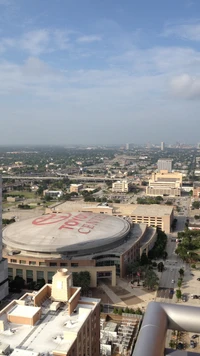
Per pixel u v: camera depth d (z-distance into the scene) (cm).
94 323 10106
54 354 7731
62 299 10306
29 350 7944
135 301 18500
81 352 8881
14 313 9338
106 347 13100
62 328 8956
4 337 8525
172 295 19225
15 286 19700
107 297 18962
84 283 19038
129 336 14025
